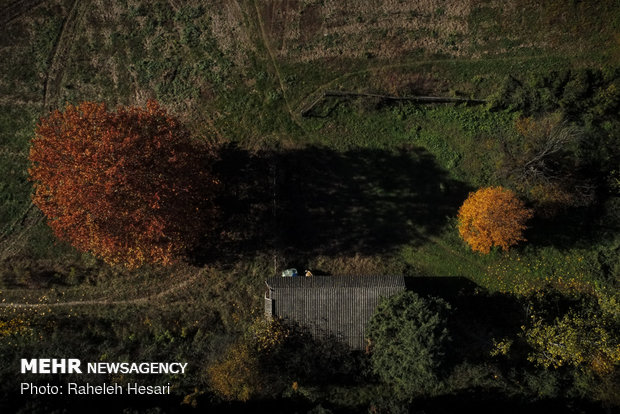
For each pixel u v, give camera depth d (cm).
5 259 4269
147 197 3491
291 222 4341
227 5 4650
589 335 3778
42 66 4538
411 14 4616
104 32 4606
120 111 3606
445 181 4416
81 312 4234
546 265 4306
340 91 4484
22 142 4431
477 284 4284
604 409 3816
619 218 4266
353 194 4394
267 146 4438
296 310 3862
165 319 4184
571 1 4569
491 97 4394
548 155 4066
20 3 4606
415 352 3444
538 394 3853
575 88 4284
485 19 4606
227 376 3650
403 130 4491
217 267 4294
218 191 4341
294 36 4603
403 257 4328
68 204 3419
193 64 4566
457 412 3834
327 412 3616
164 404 3828
